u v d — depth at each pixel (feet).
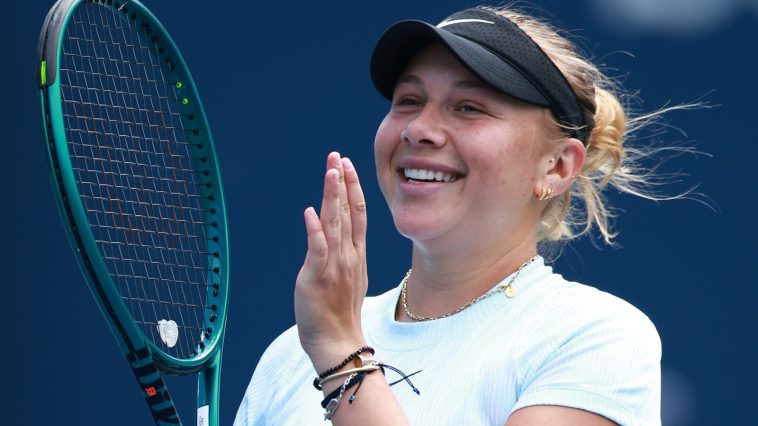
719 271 59.11
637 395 29.04
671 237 59.72
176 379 64.13
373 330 33.17
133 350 33.09
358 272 29.66
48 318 67.87
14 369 67.77
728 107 59.47
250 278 64.69
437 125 30.96
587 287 31.48
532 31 32.86
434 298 32.55
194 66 65.67
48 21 33.37
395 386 30.91
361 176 64.18
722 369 58.70
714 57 59.72
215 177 38.04
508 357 29.63
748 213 58.95
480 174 30.73
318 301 29.22
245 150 65.21
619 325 29.66
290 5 65.36
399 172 31.96
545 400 28.53
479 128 30.73
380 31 64.44
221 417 64.08
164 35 37.78
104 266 32.68
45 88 32.65
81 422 67.31
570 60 32.63
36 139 68.44
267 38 65.46
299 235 64.64
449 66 31.12
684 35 60.08
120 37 63.93
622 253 60.13
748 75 59.36
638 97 60.34
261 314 64.54
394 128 31.78
